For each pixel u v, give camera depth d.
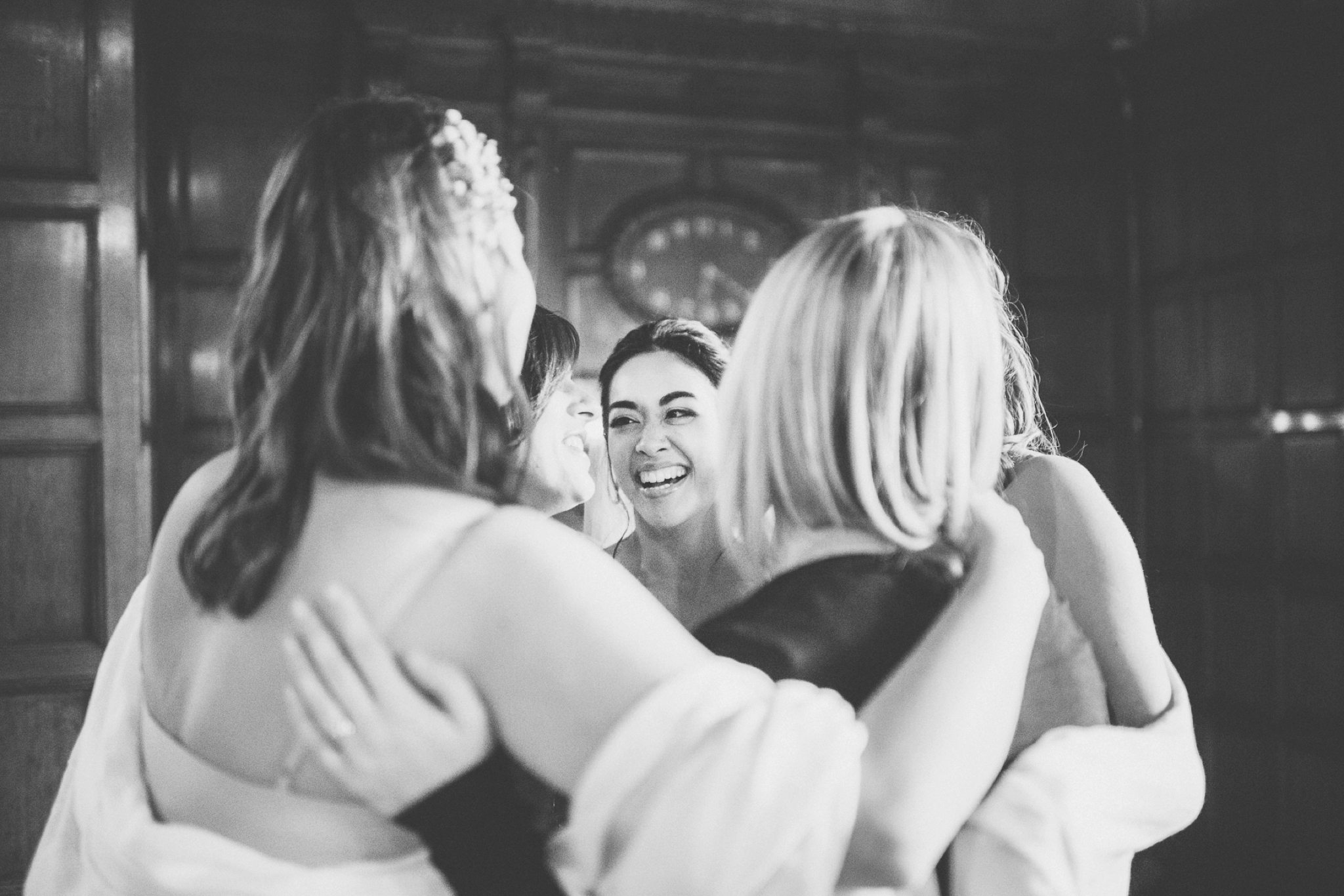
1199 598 5.27
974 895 0.94
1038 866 0.92
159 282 4.57
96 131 3.59
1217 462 5.22
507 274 0.94
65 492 3.57
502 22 4.98
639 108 5.28
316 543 0.79
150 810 0.83
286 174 0.88
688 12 5.17
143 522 4.04
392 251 0.83
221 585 0.80
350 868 0.75
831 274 1.03
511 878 0.75
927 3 5.47
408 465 0.81
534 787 0.87
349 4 4.76
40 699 3.52
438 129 0.91
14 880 3.46
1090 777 0.98
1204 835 5.08
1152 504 5.65
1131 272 5.80
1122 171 5.80
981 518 1.02
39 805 3.50
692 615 2.12
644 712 0.73
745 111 5.45
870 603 0.96
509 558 0.77
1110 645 1.13
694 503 2.13
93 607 3.58
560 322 1.78
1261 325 4.95
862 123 5.48
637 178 5.27
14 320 3.53
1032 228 5.74
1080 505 1.18
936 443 1.01
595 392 4.29
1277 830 4.74
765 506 1.08
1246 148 5.04
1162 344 5.61
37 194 3.54
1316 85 4.65
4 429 3.49
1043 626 1.09
